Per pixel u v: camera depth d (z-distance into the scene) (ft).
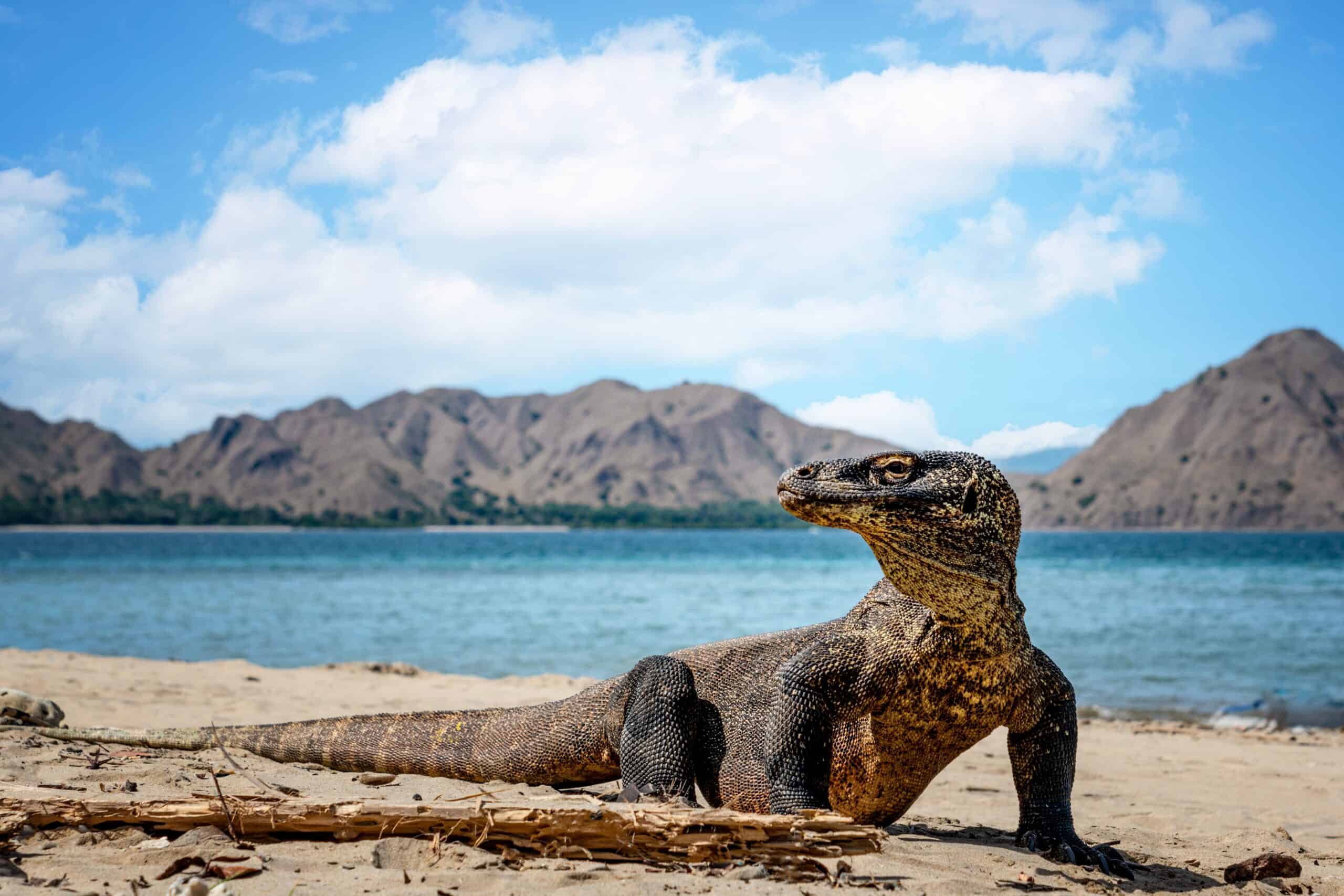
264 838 17.19
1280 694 72.90
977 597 18.60
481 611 146.72
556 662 86.07
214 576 265.34
